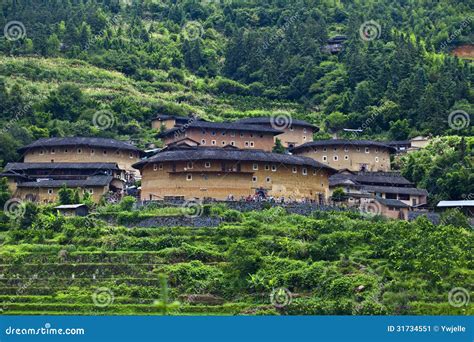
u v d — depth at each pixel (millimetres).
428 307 144750
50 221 188750
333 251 170000
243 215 194125
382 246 169750
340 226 181625
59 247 176875
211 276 164125
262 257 167750
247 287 159875
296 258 169500
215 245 178375
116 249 178250
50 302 154750
